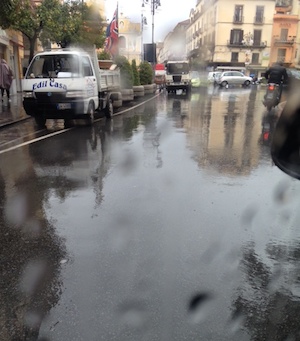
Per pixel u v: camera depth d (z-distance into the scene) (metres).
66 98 10.12
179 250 3.55
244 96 24.08
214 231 3.96
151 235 3.86
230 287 3.00
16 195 5.09
